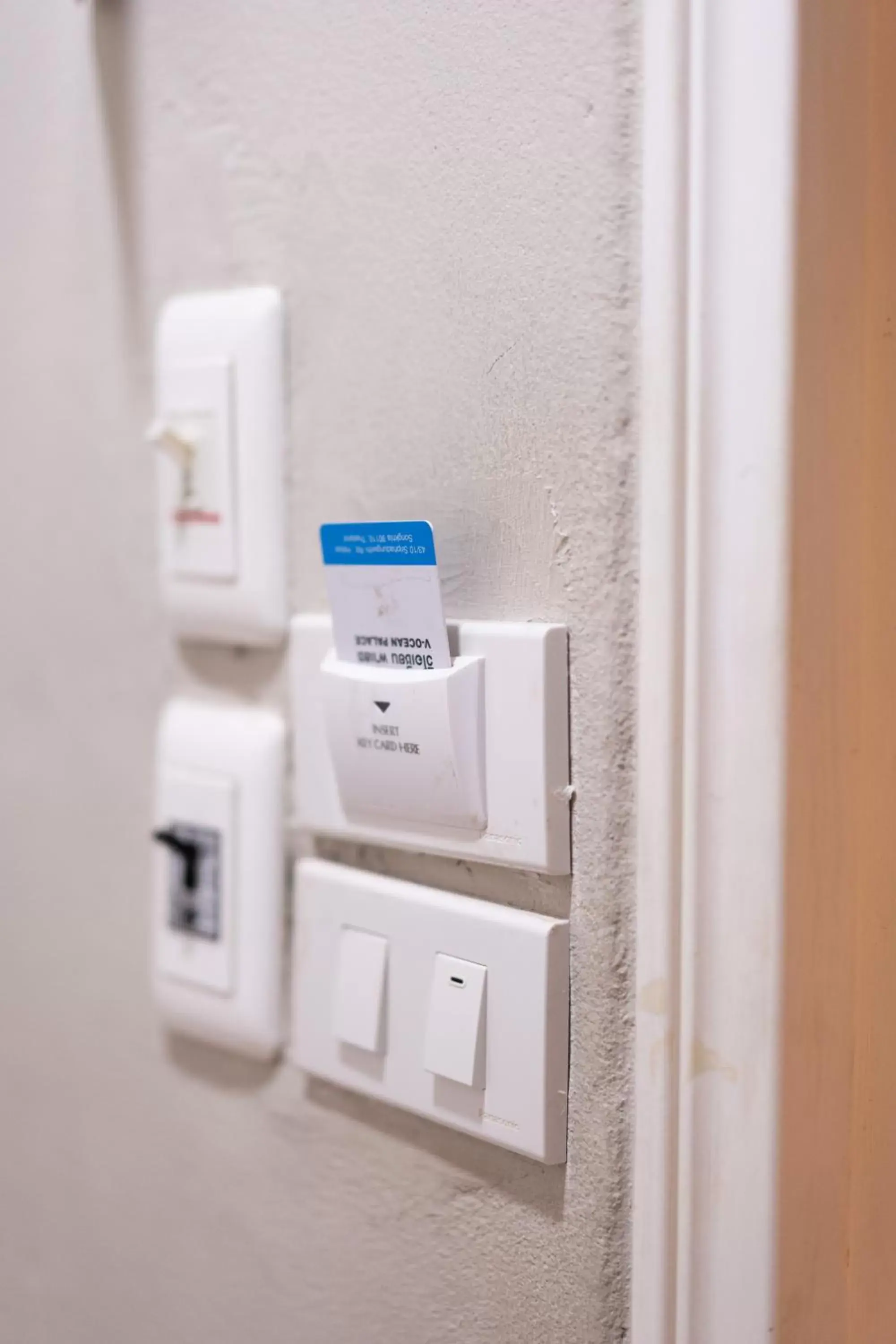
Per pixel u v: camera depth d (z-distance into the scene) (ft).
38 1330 2.34
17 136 2.17
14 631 2.28
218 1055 1.97
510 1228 1.53
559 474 1.43
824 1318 1.37
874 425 1.35
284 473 1.78
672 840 1.35
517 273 1.46
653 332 1.33
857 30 1.28
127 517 2.05
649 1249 1.38
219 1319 1.97
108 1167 2.18
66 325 2.12
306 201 1.71
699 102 1.28
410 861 1.64
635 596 1.38
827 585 1.30
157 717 2.04
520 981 1.46
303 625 1.73
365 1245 1.72
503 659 1.44
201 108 1.85
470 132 1.50
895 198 1.36
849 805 1.35
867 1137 1.42
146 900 2.08
